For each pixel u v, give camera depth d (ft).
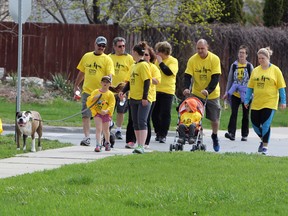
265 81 134.62
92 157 124.36
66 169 103.65
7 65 265.34
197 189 86.79
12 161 118.11
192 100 133.49
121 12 262.06
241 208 77.97
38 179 95.91
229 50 258.16
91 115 144.25
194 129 131.64
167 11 258.98
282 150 153.79
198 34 254.88
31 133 130.62
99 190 86.38
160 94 156.76
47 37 262.67
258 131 137.90
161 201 80.07
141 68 129.08
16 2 145.48
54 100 239.91
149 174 99.04
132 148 143.02
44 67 263.49
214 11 257.75
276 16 293.43
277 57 263.49
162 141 160.76
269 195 84.28
